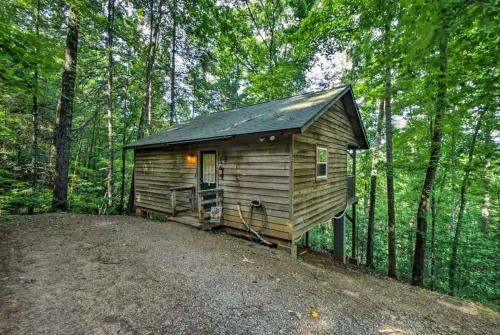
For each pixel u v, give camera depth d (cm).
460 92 506
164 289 314
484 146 657
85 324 236
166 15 1139
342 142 861
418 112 712
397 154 946
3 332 218
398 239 1311
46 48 592
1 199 928
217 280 353
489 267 909
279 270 421
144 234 565
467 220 1059
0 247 430
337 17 882
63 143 825
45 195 984
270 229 574
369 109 1382
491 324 326
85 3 827
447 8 236
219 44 1546
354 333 257
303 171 595
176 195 820
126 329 232
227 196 670
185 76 1409
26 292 287
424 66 464
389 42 611
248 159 620
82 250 439
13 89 595
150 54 1090
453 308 374
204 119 994
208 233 619
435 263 1008
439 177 916
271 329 250
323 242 1523
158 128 1817
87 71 1190
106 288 308
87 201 1228
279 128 498
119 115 1593
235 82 2133
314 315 284
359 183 1445
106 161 1542
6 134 1002
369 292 390
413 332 273
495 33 332
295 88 1770
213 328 244
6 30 468
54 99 1255
